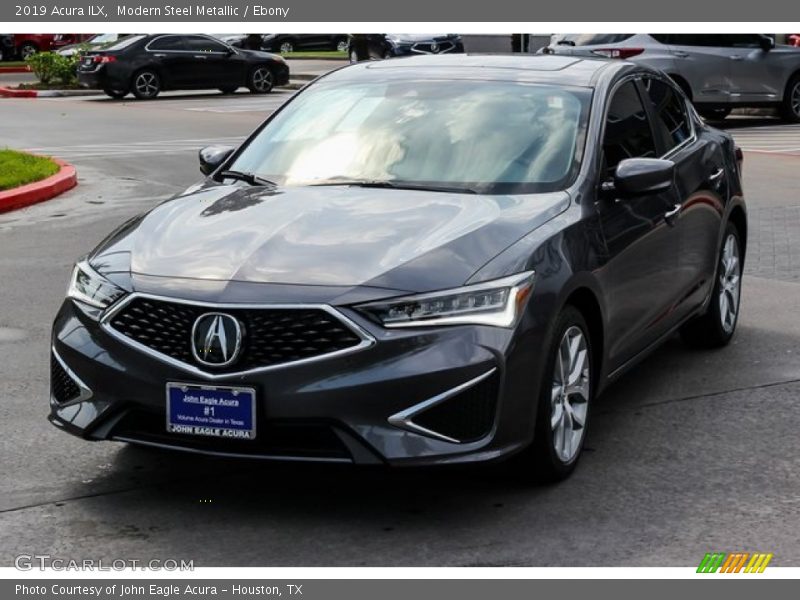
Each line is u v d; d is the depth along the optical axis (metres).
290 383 4.56
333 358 4.55
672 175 5.70
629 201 5.91
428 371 4.57
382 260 4.77
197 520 4.82
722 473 5.42
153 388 4.71
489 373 4.68
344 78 6.55
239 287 4.66
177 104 27.78
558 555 4.53
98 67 29.14
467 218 5.14
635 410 6.37
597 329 5.52
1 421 6.05
